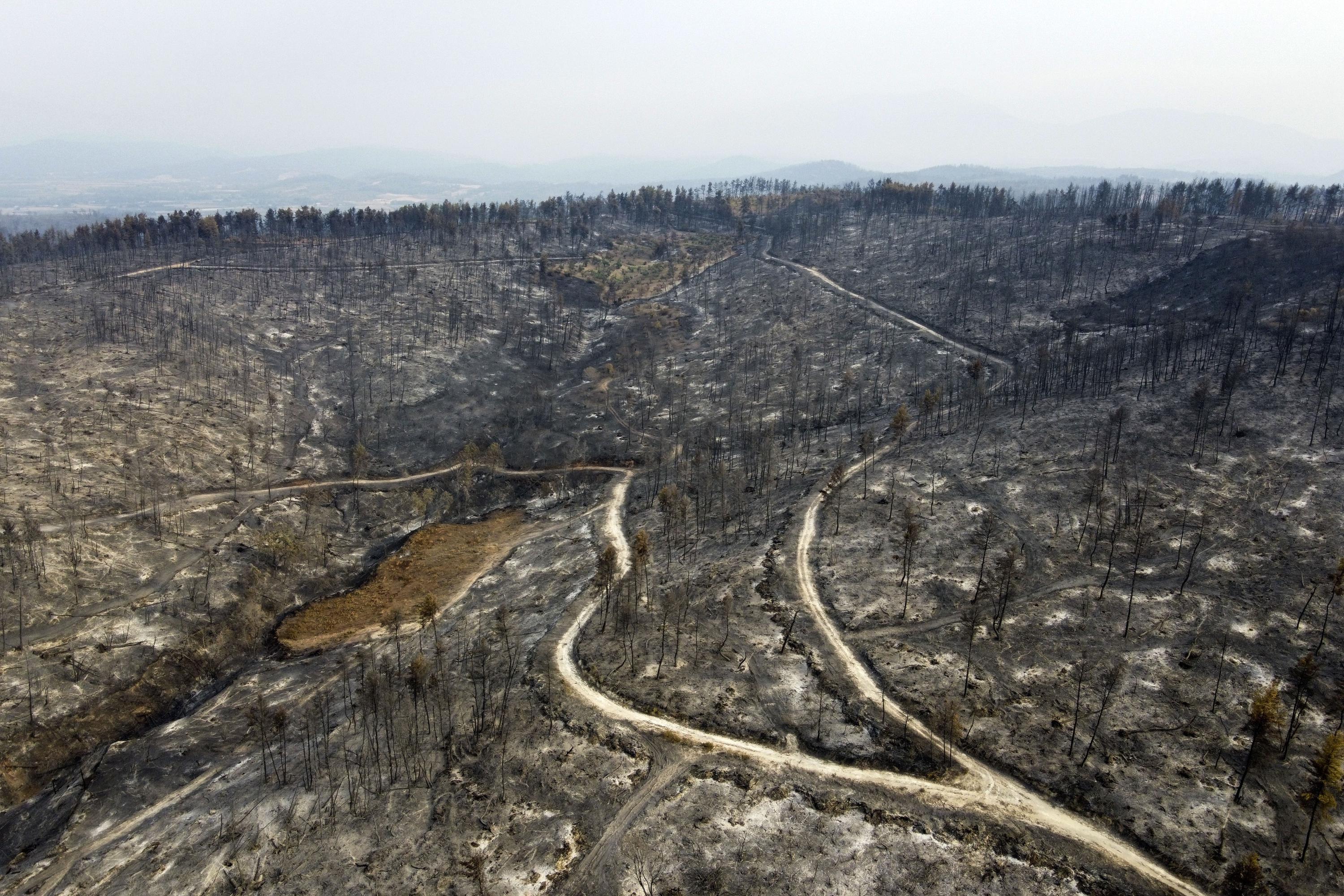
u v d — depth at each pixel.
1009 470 133.38
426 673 92.00
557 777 78.50
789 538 123.25
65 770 92.50
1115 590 100.19
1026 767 74.12
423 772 82.50
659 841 69.25
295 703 102.56
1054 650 90.50
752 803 72.94
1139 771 72.38
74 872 75.44
